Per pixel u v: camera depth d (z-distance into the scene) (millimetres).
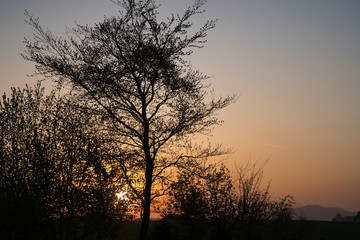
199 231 24656
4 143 18875
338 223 62719
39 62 20812
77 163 19094
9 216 16750
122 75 21625
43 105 20781
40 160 18453
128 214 20656
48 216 17516
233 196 24062
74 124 20516
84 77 21312
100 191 18766
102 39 21594
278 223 26062
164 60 21750
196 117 22281
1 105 19828
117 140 21828
